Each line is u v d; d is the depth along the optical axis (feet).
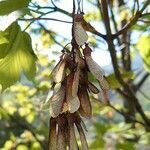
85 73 1.32
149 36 3.01
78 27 1.39
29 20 1.78
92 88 1.32
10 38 1.84
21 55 1.90
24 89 5.31
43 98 1.39
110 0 2.66
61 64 1.34
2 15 1.59
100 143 3.90
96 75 1.31
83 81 1.32
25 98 5.31
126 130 3.98
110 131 4.00
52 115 1.28
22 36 1.86
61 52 1.39
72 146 1.29
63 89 1.30
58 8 1.79
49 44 3.84
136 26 3.16
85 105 1.30
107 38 2.10
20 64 1.92
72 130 1.30
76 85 1.28
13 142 5.22
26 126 5.06
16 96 5.40
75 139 1.30
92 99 2.80
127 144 3.75
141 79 4.23
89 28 1.48
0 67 1.90
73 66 1.33
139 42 3.02
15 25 1.82
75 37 1.37
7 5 1.60
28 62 1.93
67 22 1.78
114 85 2.52
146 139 4.04
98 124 4.02
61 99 1.29
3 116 4.94
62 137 1.32
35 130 5.73
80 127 1.32
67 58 1.34
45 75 4.57
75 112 1.32
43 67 4.82
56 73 1.33
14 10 1.59
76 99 1.27
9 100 5.56
